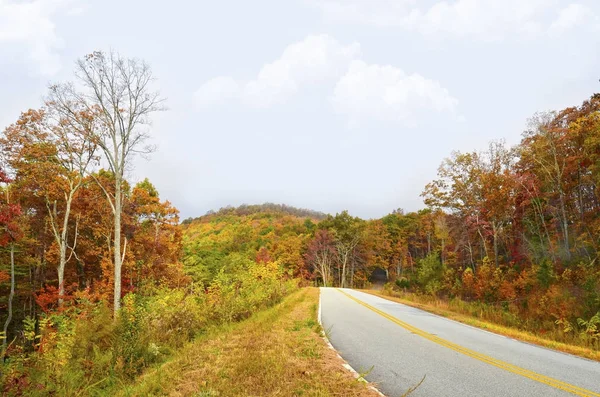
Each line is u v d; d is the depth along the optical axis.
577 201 29.12
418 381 6.47
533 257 27.03
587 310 14.28
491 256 35.97
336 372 6.66
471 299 24.56
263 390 5.53
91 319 9.12
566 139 26.22
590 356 9.39
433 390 5.98
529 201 30.09
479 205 32.72
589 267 18.88
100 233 30.11
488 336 11.96
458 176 34.41
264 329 10.57
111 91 22.91
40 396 5.88
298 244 78.62
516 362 8.07
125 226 29.64
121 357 7.64
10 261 25.11
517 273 23.44
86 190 29.45
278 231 110.69
